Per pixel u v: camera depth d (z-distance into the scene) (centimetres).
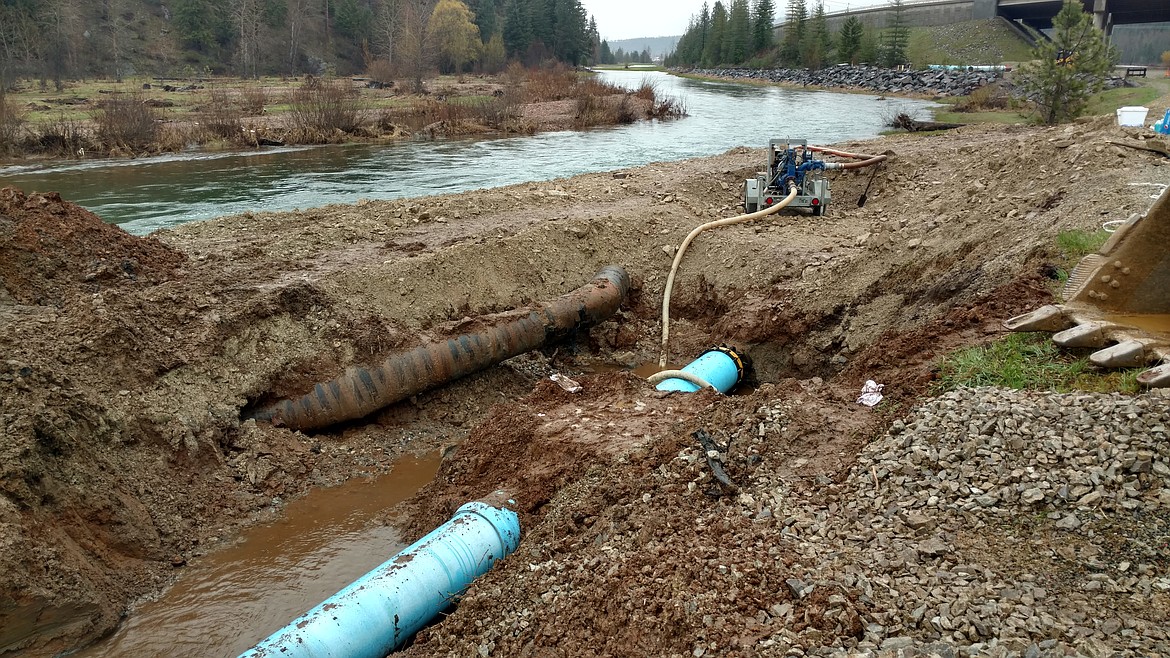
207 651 771
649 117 5388
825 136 4097
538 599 665
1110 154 1438
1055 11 8106
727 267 1648
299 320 1204
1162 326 820
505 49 10981
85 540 838
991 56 8056
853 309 1372
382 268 1353
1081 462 650
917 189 2091
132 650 770
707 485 745
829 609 550
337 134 4109
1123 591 532
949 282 1205
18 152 3306
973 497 650
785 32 11625
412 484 1080
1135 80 5206
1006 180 1645
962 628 521
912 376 883
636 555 658
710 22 15088
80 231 1218
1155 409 674
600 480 806
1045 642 495
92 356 986
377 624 695
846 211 2067
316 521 988
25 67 6219
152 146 3584
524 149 3834
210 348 1099
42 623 746
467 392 1309
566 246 1659
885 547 617
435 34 9344
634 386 1079
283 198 2531
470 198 1886
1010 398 750
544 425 969
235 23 8112
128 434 961
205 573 889
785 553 622
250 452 1055
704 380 1236
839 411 859
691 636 554
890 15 9844
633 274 1712
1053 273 1031
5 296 1080
